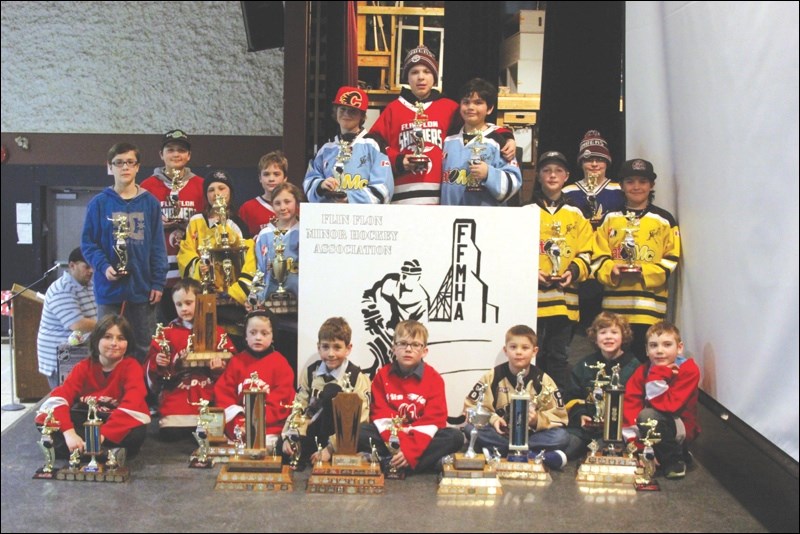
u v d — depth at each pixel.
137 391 3.62
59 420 3.51
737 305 3.51
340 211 3.77
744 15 3.51
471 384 3.77
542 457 3.51
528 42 5.37
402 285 3.77
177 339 3.89
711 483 3.44
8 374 5.00
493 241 3.78
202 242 4.05
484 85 4.01
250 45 5.60
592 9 5.26
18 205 5.66
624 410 3.60
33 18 5.81
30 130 5.80
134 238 4.04
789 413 3.05
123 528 2.93
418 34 5.37
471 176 4.02
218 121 5.80
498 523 2.99
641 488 3.33
